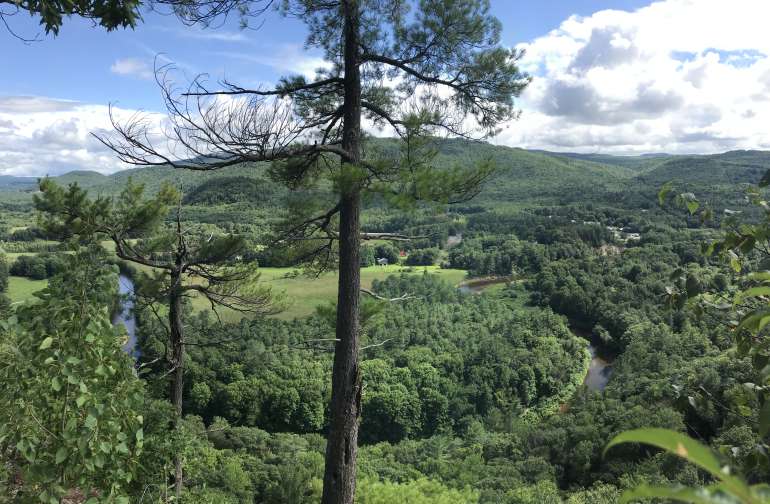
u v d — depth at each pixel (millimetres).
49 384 2486
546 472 27547
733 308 1922
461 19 6582
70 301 2568
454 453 34031
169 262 8375
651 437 521
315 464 26625
